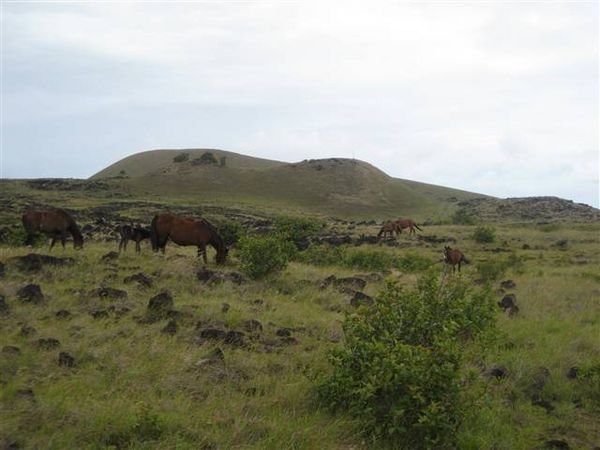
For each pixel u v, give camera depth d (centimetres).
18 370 681
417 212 10169
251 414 635
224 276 1322
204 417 603
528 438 654
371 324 757
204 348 819
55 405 589
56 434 539
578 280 1981
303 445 572
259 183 10925
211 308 1042
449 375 620
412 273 1966
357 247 3372
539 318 1278
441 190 14938
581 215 8138
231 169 11656
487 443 612
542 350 982
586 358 963
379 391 642
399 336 740
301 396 689
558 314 1339
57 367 708
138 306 1019
